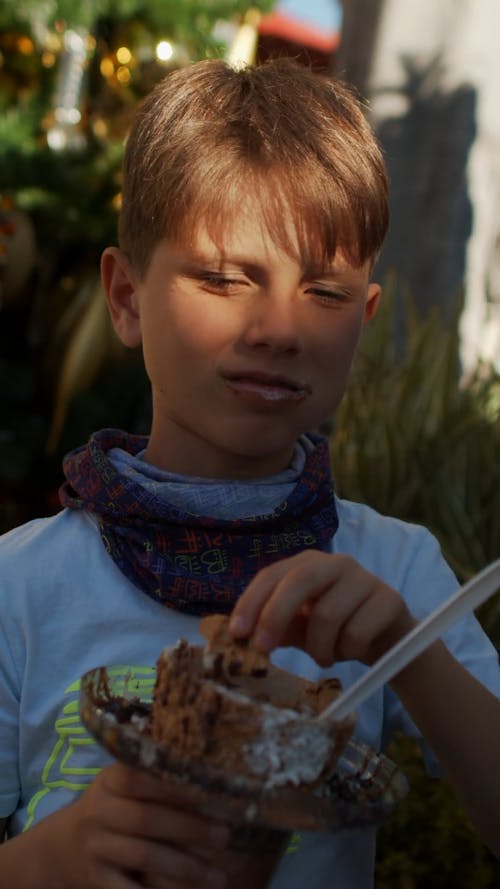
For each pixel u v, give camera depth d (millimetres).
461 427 1907
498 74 2539
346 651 1126
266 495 1252
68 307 2953
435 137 2529
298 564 1125
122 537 1256
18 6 2832
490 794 1148
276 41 4883
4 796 1245
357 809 1057
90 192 2826
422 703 1151
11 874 1118
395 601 1130
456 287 2525
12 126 2871
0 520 2924
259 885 1080
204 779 1035
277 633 1100
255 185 1211
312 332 1226
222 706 1056
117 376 2881
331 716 1070
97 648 1246
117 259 1298
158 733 1078
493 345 2494
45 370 2951
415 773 1640
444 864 1606
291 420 1231
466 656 1270
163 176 1230
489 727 1148
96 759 1221
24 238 2775
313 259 1214
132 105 3059
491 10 2516
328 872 1222
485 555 1842
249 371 1216
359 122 1272
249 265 1211
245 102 1254
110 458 1295
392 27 2562
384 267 2578
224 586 1232
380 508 1869
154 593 1239
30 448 2836
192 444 1262
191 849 1072
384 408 1910
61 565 1267
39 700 1242
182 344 1227
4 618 1254
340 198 1221
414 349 2014
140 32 3020
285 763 1054
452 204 2521
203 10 2967
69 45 2914
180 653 1090
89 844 1087
